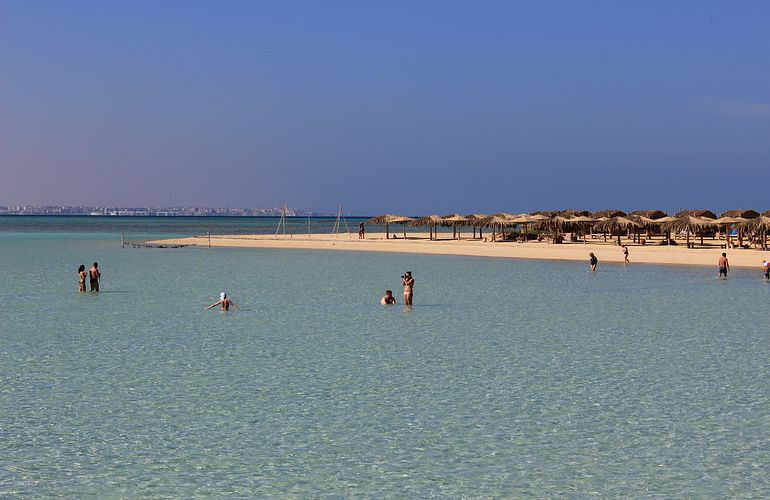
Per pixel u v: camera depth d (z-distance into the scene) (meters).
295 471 12.26
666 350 21.80
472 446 13.38
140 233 137.50
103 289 38.78
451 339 23.62
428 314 29.36
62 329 25.55
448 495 11.34
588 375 18.58
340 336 24.19
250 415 15.16
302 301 33.62
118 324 26.70
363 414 15.24
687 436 13.84
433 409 15.60
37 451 13.11
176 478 11.96
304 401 16.17
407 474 12.13
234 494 11.38
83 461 12.66
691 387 17.36
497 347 22.25
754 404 15.88
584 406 15.79
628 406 15.78
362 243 85.38
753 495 11.27
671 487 11.59
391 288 39.41
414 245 80.00
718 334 24.58
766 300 33.81
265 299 34.34
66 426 14.43
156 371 18.97
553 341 23.28
